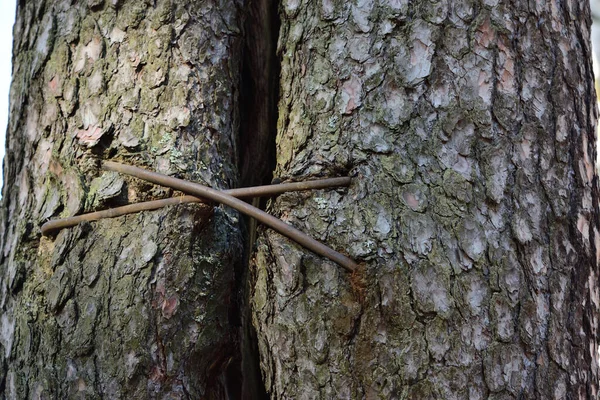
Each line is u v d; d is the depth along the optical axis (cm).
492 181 100
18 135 116
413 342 96
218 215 105
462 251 98
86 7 110
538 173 102
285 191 101
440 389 95
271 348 100
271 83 115
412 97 101
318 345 97
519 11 105
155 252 99
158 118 105
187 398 99
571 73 108
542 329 99
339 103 102
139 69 106
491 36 103
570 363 101
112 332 99
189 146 104
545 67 105
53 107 109
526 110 103
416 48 102
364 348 96
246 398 111
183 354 99
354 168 100
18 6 122
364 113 101
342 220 99
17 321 107
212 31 109
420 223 98
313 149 102
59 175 107
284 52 108
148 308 98
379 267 97
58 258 103
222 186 105
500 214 100
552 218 102
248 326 111
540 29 106
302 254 99
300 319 98
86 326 100
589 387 104
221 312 103
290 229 99
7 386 106
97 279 100
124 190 103
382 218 98
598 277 110
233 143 109
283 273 100
